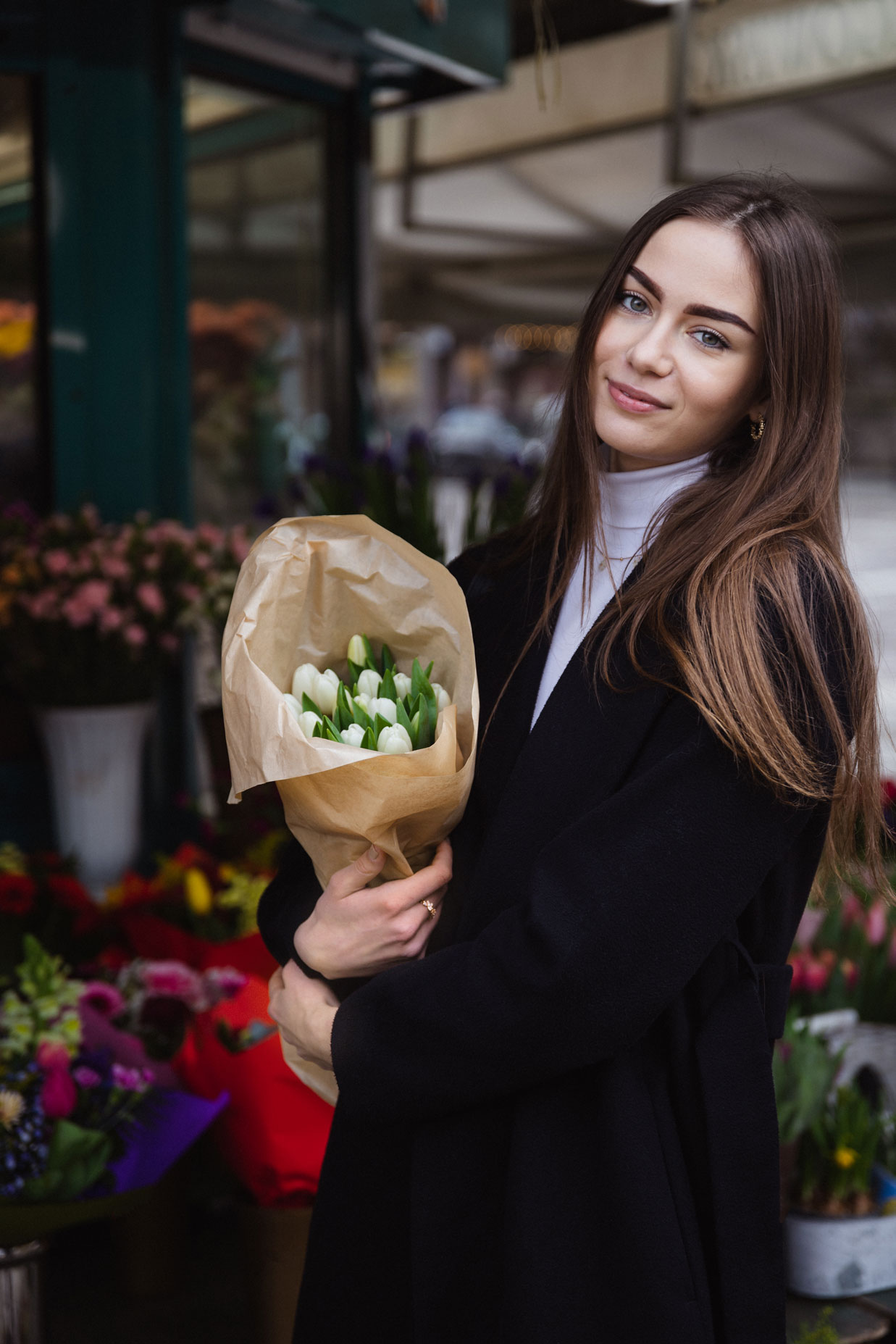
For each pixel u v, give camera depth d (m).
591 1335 1.04
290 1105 1.87
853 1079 2.35
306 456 3.24
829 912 2.74
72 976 2.55
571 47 4.09
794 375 1.11
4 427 3.20
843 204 5.51
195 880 2.63
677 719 1.08
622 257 1.16
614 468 1.25
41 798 3.18
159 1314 2.14
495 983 1.01
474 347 37.12
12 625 2.89
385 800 1.06
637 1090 1.07
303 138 3.69
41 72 3.03
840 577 1.09
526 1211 1.06
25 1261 1.76
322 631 1.24
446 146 5.52
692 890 1.01
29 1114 1.77
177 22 3.10
